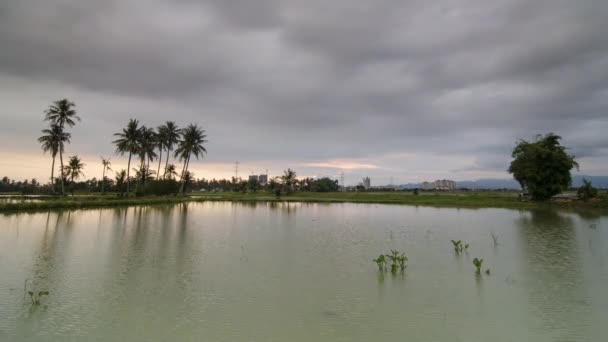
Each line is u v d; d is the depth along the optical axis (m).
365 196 89.75
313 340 8.23
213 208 53.84
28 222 29.97
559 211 45.28
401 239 23.28
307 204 66.62
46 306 10.28
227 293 11.62
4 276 13.32
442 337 8.47
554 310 10.24
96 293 11.49
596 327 9.06
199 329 8.80
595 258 17.22
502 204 57.53
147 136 76.06
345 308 10.33
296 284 12.70
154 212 42.94
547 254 18.22
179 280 13.08
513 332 8.77
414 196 81.44
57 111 60.97
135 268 14.76
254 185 117.31
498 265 15.76
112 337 8.33
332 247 20.25
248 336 8.42
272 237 23.92
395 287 12.41
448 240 22.88
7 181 118.31
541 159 54.84
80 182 115.94
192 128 83.94
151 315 9.68
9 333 8.47
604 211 43.94
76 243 20.41
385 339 8.32
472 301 10.98
